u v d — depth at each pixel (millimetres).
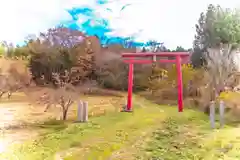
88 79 18047
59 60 17078
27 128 7727
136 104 13180
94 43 19438
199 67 14977
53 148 5641
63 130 7410
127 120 8938
